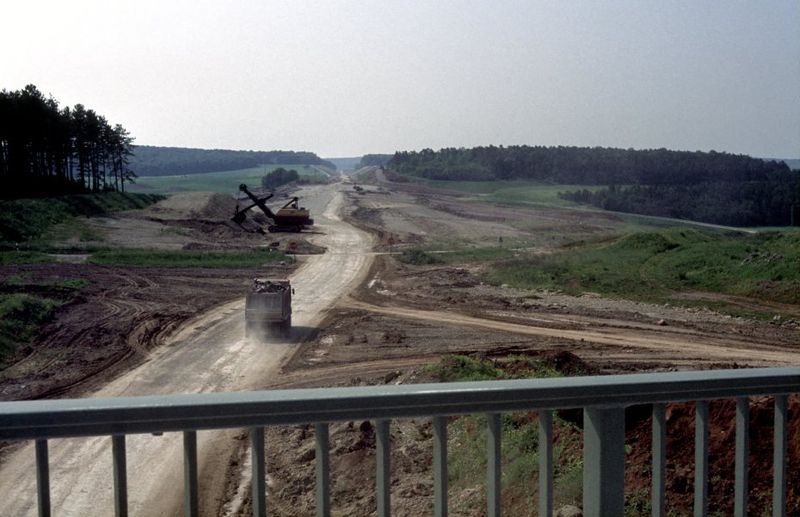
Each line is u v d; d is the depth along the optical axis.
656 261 51.03
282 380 25.66
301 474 15.29
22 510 14.27
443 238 86.31
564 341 30.94
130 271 52.75
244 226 89.75
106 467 16.34
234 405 3.46
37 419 3.29
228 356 29.22
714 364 26.11
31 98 94.12
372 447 15.47
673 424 9.14
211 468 16.14
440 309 40.00
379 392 3.62
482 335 32.72
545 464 3.88
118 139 121.06
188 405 3.42
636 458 8.91
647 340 30.73
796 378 4.18
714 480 7.89
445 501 3.79
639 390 3.92
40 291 42.00
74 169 118.81
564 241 85.06
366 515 12.70
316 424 3.61
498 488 3.80
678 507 7.69
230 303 41.59
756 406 7.76
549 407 3.81
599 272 48.97
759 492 6.71
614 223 122.19
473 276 52.91
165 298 42.34
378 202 146.75
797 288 38.62
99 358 28.41
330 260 63.94
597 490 3.91
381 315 38.47
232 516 13.96
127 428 3.39
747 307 37.31
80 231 73.50
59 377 25.77
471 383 3.80
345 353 29.72
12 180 94.38
